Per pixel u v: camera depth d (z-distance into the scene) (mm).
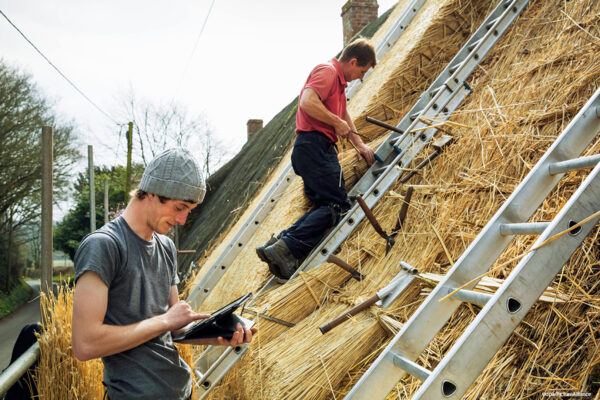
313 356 1938
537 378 1306
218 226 9570
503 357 1433
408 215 2486
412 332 1381
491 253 1418
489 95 2797
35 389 1809
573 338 1330
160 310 1394
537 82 2486
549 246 1172
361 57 2711
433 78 3748
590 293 1409
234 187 11281
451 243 2088
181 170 1272
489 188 2115
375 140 3574
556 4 2961
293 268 2625
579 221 1183
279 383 1859
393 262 2314
